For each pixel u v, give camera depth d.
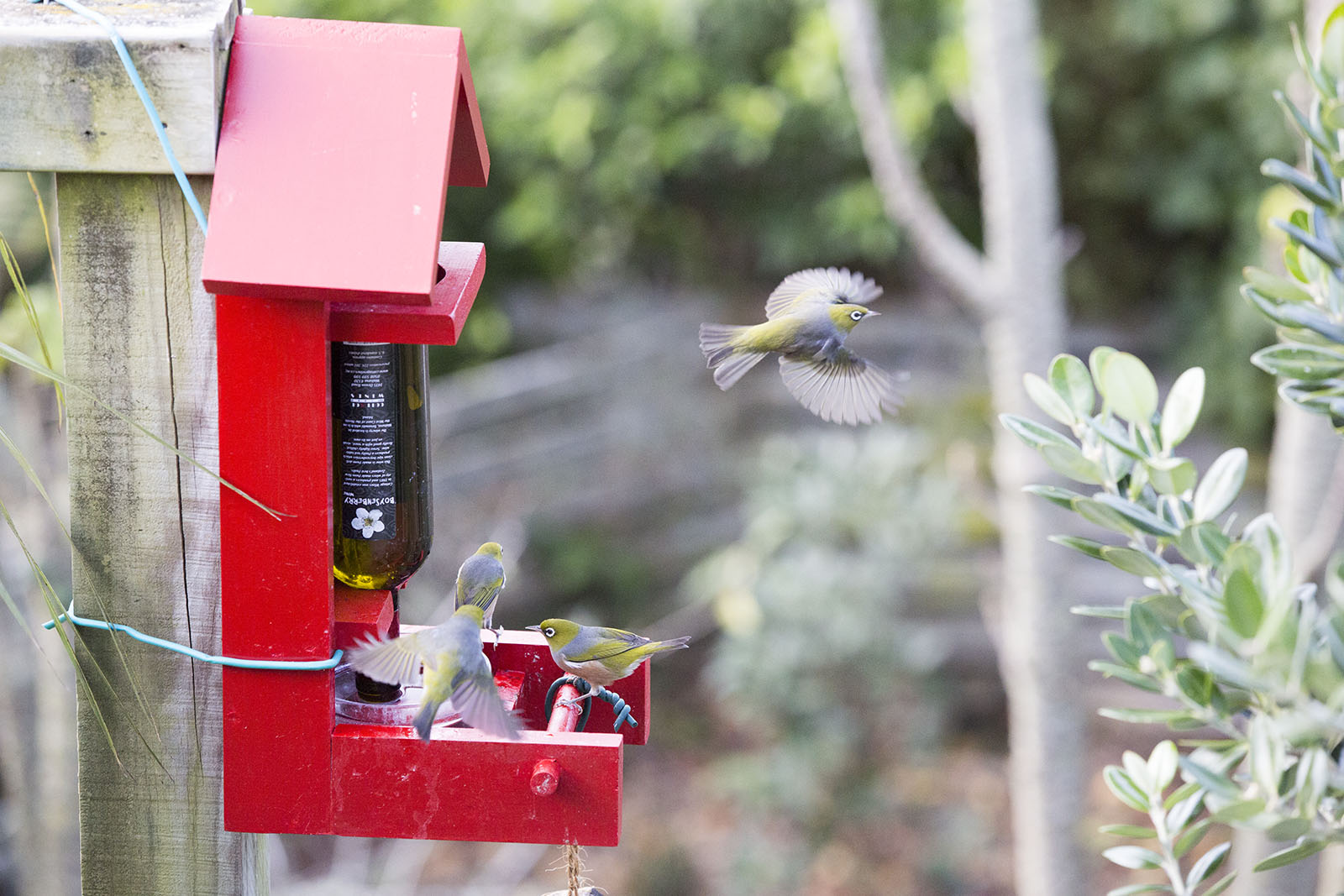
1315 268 4.23
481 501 18.52
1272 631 3.24
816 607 13.87
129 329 4.24
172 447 3.89
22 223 11.32
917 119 17.56
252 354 4.14
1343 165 4.02
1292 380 4.17
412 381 4.66
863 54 10.23
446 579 17.50
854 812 14.45
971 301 10.79
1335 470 8.63
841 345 5.51
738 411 20.81
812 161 20.53
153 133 4.02
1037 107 10.59
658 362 20.50
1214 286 20.94
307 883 12.96
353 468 4.61
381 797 4.32
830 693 14.14
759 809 14.30
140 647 4.42
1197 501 4.05
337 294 3.89
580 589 19.36
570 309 21.12
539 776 4.21
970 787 16.61
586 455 19.52
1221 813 3.42
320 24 4.24
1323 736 3.49
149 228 4.18
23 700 10.91
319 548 4.22
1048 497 3.98
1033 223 10.64
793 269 21.41
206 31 3.99
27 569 10.70
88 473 4.32
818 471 14.74
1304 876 8.40
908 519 14.23
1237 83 19.45
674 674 19.22
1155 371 21.42
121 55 3.96
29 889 10.95
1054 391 4.30
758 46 19.09
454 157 4.91
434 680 4.08
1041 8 20.42
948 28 17.62
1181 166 20.44
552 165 19.33
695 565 19.47
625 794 16.97
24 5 4.12
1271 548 3.57
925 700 14.51
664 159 19.00
